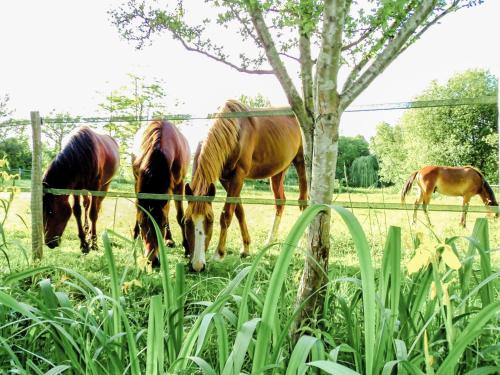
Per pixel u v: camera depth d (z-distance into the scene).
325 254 1.90
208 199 3.95
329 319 2.00
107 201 9.52
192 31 3.21
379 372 1.35
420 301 1.59
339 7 1.83
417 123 27.14
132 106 16.09
